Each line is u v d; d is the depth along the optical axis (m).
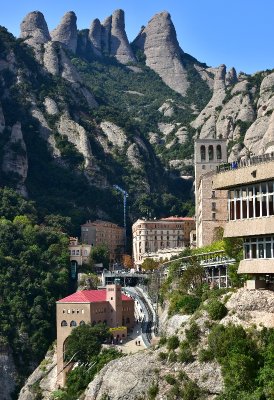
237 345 102.69
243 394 97.00
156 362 115.12
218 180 111.81
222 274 178.50
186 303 160.12
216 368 104.44
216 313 112.31
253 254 109.19
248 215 108.12
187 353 110.19
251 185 108.00
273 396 93.94
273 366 97.94
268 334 102.62
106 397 119.12
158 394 110.31
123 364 120.44
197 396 103.62
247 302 108.50
